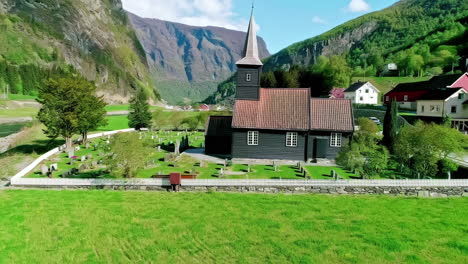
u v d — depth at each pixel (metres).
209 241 20.34
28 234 21.25
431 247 19.44
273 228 22.00
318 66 153.25
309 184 29.55
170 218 23.61
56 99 45.22
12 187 30.80
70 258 18.61
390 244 19.64
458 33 163.38
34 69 176.75
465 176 31.92
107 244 20.08
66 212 24.61
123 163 31.34
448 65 132.88
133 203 26.53
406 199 27.98
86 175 34.59
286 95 44.59
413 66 138.88
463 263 17.81
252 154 43.00
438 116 62.50
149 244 20.05
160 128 82.31
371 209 25.47
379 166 33.31
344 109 42.84
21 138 62.22
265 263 17.95
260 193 29.42
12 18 197.75
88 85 51.19
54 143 56.88
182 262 18.14
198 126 82.88
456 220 23.30
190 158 43.81
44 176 34.56
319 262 17.91
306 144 42.06
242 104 44.16
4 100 130.25
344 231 21.55
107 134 67.88
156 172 36.25
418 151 33.16
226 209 25.30
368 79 140.75
